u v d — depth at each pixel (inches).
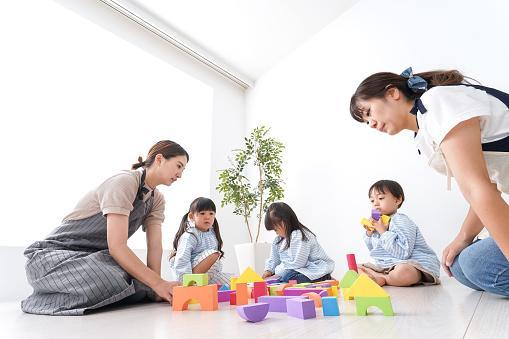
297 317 26.8
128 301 41.0
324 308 27.1
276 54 109.7
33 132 67.3
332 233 87.3
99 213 41.2
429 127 25.7
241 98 120.8
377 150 82.7
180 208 95.7
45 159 68.4
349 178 86.8
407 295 39.5
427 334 18.7
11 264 57.9
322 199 91.4
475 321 22.0
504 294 31.9
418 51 80.4
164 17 91.4
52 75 72.0
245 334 20.9
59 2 73.0
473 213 37.7
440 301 32.8
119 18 85.7
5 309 41.8
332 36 98.3
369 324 22.4
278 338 19.3
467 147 23.3
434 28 78.5
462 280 39.1
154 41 93.9
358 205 83.8
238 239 104.5
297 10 93.5
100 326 26.1
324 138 94.7
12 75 65.5
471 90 26.6
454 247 39.3
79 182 73.4
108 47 84.3
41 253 38.0
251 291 43.3
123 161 83.0
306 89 102.7
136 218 45.5
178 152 46.9
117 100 84.4
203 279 35.2
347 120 90.4
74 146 73.7
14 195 63.2
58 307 34.9
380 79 31.3
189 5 87.6
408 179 76.4
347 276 42.3
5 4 65.7
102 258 38.4
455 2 75.8
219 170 98.3
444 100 25.1
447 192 70.2
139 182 43.5
